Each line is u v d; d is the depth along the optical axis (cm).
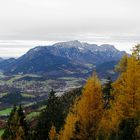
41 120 5872
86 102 4184
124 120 3309
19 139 5491
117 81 3816
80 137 4256
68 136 4519
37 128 5822
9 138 5547
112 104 3878
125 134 3067
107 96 4419
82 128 4244
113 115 3625
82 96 4284
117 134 3150
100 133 3756
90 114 4169
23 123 5622
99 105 4159
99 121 4141
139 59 3806
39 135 5725
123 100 3588
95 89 4159
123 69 4009
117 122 3534
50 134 5325
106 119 3922
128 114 3556
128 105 3562
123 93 3616
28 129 5750
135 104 3553
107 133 3609
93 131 4156
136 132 3020
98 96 4159
